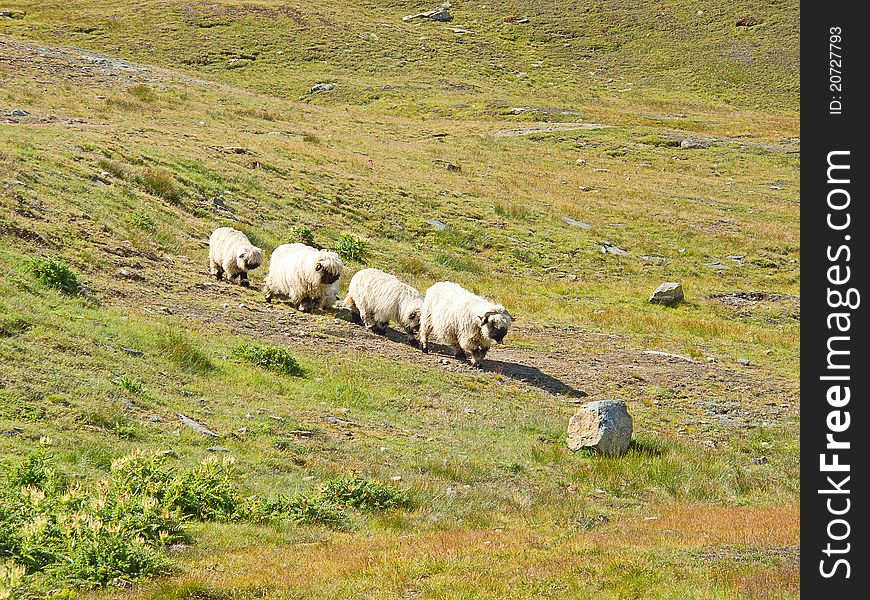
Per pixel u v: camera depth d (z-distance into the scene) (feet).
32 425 34.81
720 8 320.70
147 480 31.68
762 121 208.64
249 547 29.84
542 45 292.20
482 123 188.24
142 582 25.61
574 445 49.19
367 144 142.10
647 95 247.29
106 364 43.93
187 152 102.89
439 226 105.60
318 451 41.37
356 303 65.67
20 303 47.57
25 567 25.04
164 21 254.27
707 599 24.08
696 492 44.65
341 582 25.82
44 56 158.30
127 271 63.05
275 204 97.09
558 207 123.65
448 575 26.68
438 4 325.42
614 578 26.17
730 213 131.75
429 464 42.37
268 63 234.38
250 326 60.54
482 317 59.26
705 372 70.13
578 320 82.33
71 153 85.97
